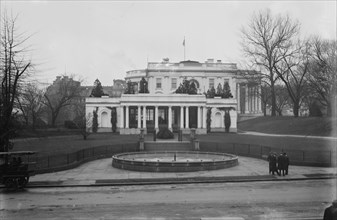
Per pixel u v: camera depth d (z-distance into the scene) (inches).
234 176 1336.1
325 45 2859.3
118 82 6919.3
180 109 3368.6
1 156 1238.3
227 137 2674.7
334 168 1544.0
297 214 802.2
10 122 1472.7
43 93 3954.2
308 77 2999.5
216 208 866.1
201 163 1480.1
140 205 905.5
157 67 5093.5
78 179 1296.8
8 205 914.7
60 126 3363.7
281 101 4170.8
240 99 5083.7
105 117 3444.9
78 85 4325.8
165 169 1459.2
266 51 3339.1
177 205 901.8
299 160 1664.6
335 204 518.0
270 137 2519.7
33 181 1255.5
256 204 906.1
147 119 3656.5
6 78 1461.6
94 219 778.8
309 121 2785.4
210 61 5398.6
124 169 1531.7
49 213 832.3
